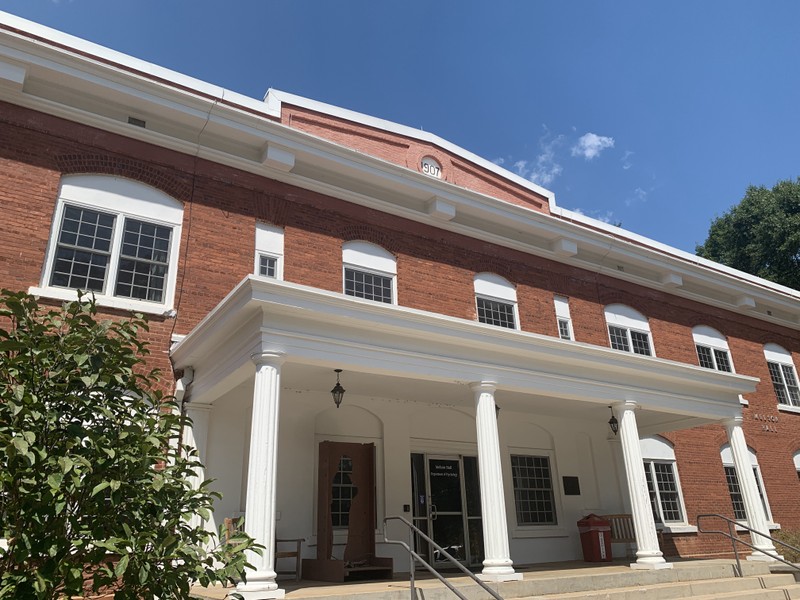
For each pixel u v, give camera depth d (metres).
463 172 17.47
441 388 12.19
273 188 13.38
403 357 9.66
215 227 12.35
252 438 7.93
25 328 5.77
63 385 5.24
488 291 16.05
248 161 13.06
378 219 14.74
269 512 7.60
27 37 11.18
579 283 18.12
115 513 5.21
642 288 19.62
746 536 18.48
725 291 21.77
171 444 10.28
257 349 8.39
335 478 12.70
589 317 17.84
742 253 40.31
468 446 14.62
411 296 14.57
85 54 12.05
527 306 16.62
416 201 15.65
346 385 11.77
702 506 17.98
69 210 10.99
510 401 13.60
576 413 15.46
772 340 22.77
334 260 13.68
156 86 11.91
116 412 5.80
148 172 11.96
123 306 10.89
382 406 13.35
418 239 15.27
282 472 11.72
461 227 15.98
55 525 4.94
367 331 9.41
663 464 17.92
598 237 18.22
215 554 5.46
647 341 19.05
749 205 39.88
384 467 13.03
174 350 10.80
